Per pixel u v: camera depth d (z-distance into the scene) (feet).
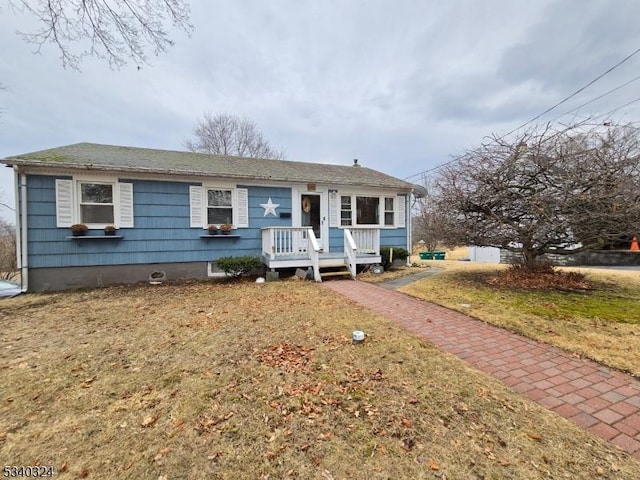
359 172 40.37
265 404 8.32
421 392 8.90
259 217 31.04
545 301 18.69
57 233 24.04
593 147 20.27
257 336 13.35
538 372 10.18
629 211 18.79
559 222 20.77
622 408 8.16
